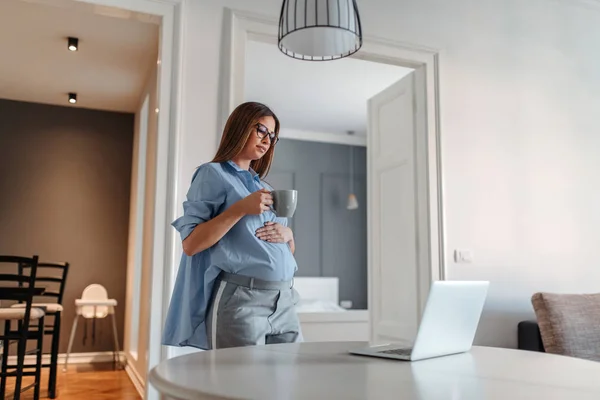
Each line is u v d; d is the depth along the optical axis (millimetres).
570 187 3572
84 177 5316
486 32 3443
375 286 3645
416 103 3279
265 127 1607
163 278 2443
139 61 4191
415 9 3229
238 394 684
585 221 3586
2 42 3863
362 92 5230
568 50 3725
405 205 3340
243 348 1155
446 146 3203
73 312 5113
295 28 1742
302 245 6703
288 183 6715
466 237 3186
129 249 5227
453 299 1095
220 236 1395
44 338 5000
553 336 2629
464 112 3293
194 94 2592
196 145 2561
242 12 2730
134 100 5164
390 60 3158
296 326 1528
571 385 801
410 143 3320
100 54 4062
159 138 2514
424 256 3111
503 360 1060
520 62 3531
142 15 2584
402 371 897
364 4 3080
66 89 4855
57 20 3527
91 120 5410
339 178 6996
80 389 3852
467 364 1001
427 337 1042
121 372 4547
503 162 3369
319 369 893
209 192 1506
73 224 5227
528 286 3324
